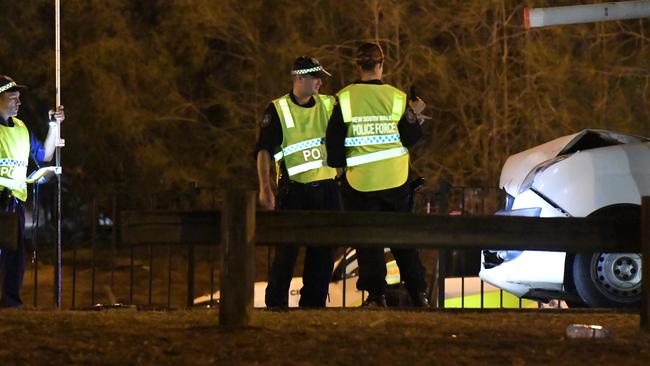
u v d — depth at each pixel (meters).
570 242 22.77
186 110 71.06
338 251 42.34
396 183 29.31
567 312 26.41
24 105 70.69
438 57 65.88
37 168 32.91
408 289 29.59
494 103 65.88
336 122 28.97
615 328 22.98
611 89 66.31
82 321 23.09
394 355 19.69
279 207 29.56
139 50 69.50
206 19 68.25
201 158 71.69
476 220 22.52
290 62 68.12
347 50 69.31
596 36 66.06
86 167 69.94
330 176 29.61
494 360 19.47
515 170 33.75
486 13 67.31
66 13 69.44
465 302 39.16
